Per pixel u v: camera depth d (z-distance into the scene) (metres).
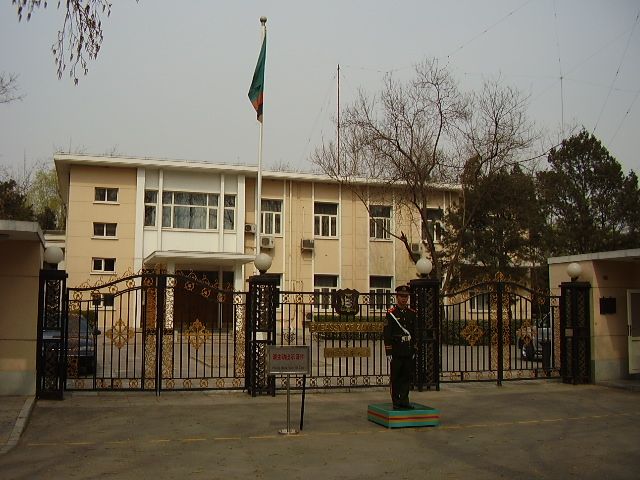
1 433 9.09
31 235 11.27
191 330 13.47
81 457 8.03
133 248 31.41
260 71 21.78
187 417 10.66
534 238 32.12
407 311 10.73
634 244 32.75
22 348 11.91
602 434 9.77
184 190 32.69
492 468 7.73
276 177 33.62
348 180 29.69
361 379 15.52
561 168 34.69
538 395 13.55
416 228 35.34
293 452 8.45
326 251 34.53
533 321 19.28
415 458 8.20
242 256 29.95
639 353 15.61
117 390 12.74
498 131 28.14
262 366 12.85
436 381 14.07
